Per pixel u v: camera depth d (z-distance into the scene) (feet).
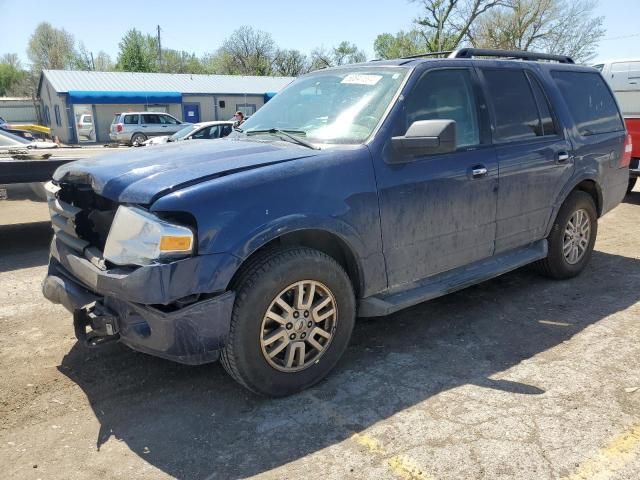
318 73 14.49
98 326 9.98
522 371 11.65
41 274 18.85
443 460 8.80
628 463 8.69
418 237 12.16
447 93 13.06
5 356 12.49
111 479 8.49
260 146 11.57
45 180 21.30
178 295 8.96
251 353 9.84
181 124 103.24
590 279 17.58
